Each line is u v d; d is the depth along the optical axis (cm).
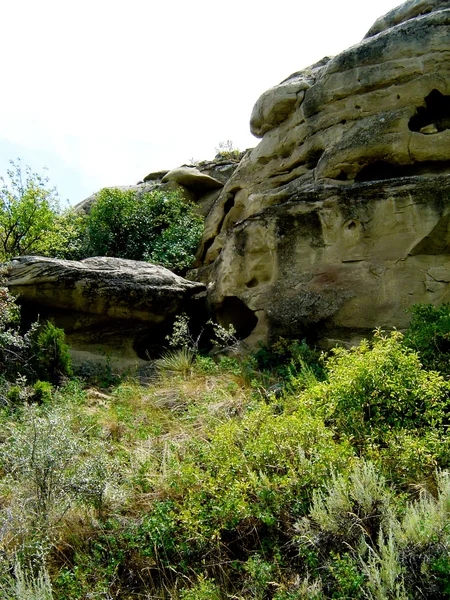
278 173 1010
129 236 1221
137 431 584
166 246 1169
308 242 820
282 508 399
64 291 859
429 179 733
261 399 600
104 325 905
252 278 888
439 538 328
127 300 877
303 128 949
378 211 763
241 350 841
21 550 387
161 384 749
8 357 777
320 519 361
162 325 931
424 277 728
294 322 795
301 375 653
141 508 442
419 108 803
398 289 736
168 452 504
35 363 771
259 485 409
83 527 427
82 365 846
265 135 1064
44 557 385
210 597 352
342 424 481
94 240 1224
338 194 790
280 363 791
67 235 1286
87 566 391
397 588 297
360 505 367
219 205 1164
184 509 419
